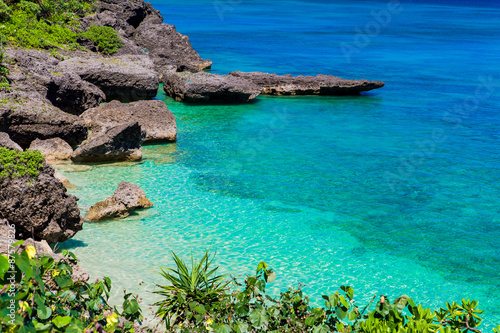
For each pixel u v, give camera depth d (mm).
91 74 33688
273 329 7129
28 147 22969
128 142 22734
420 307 6645
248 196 19516
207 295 9430
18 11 38094
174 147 25906
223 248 15008
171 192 19469
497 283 13625
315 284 13156
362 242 15867
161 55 49281
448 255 15141
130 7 54125
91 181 19922
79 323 5465
